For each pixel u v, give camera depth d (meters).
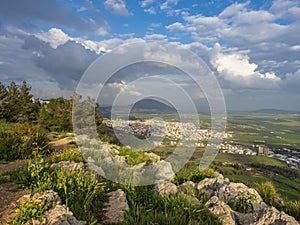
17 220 3.93
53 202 4.45
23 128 12.42
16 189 5.25
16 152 9.66
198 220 4.61
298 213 5.79
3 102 21.61
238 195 5.54
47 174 5.65
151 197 5.64
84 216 4.48
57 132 17.91
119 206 5.03
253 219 4.75
